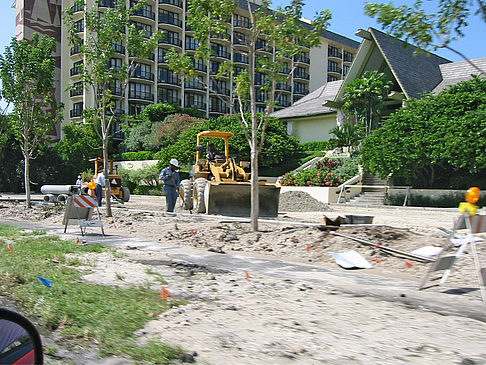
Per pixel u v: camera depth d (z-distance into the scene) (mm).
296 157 36438
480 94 21844
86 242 9266
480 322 4129
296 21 9562
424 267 6715
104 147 14383
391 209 21812
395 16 6090
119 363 3244
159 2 56906
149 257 7570
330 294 5199
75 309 4262
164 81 56469
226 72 10336
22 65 17688
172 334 3771
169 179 15148
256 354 3369
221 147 33750
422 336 3721
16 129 18594
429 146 22047
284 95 66188
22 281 5430
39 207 18125
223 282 5750
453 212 19828
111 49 13883
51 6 55219
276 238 8992
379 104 30672
